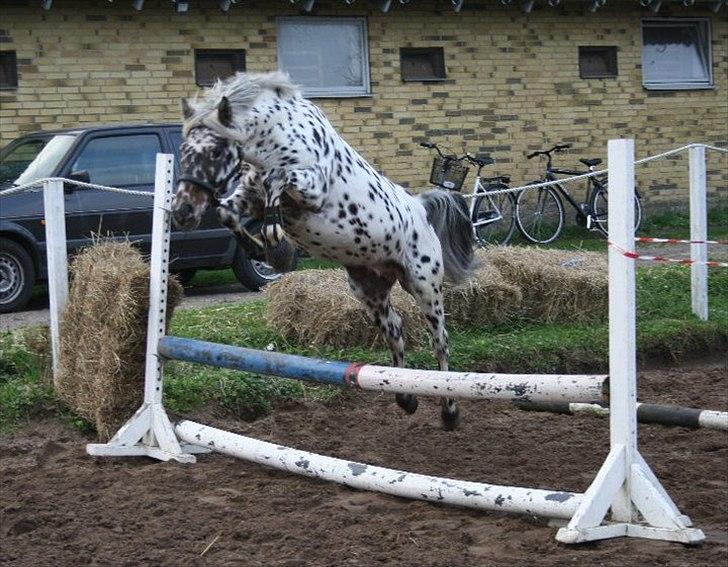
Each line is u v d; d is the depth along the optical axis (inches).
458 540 215.3
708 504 234.1
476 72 725.3
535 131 745.6
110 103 620.7
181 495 251.3
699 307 436.5
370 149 696.4
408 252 287.0
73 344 317.7
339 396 345.1
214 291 557.6
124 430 290.7
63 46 609.0
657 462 271.1
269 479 264.7
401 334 306.5
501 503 223.1
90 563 205.9
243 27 655.1
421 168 711.1
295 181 250.8
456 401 307.3
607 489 212.2
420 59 719.1
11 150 516.4
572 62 756.0
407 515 234.4
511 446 294.5
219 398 331.6
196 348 282.0
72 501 246.2
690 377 380.8
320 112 267.4
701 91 802.8
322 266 607.8
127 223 492.4
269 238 250.4
